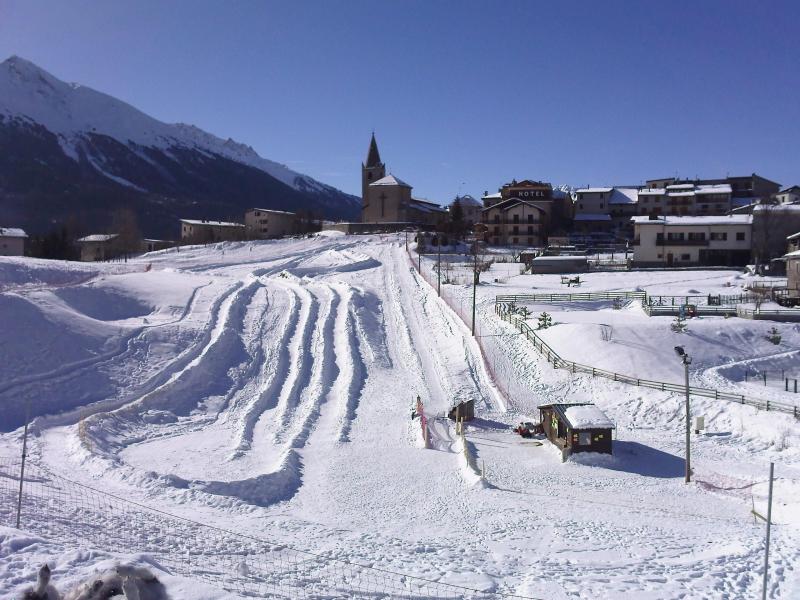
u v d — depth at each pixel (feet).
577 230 441.27
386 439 112.68
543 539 70.28
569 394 145.59
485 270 281.95
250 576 50.14
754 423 124.77
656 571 59.41
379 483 91.09
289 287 224.94
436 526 74.18
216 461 95.25
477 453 110.32
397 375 153.69
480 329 184.65
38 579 35.91
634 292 220.02
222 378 140.77
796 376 154.81
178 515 68.44
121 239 378.32
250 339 165.68
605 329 170.91
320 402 132.67
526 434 122.21
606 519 80.07
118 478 81.41
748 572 59.31
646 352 159.43
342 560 57.52
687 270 271.69
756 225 285.23
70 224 470.39
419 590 51.19
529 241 389.39
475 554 63.36
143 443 103.45
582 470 104.68
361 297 215.10
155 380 132.05
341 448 107.04
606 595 52.80
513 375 154.92
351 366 153.69
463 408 127.75
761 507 87.04
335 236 399.44
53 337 134.21
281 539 63.46
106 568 41.75
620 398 141.28
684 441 122.01
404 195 494.18
